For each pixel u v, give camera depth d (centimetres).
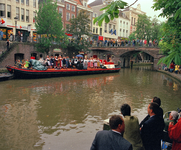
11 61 2355
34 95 1114
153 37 4472
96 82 1703
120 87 1470
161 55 3303
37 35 2922
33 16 3170
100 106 927
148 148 310
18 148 516
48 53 2956
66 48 3331
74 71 2091
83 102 992
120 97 1130
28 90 1248
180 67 2366
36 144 539
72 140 565
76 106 916
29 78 1767
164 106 938
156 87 1507
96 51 4259
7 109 847
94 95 1162
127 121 314
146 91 1331
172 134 293
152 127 306
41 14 2638
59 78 1883
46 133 613
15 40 2556
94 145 238
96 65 2436
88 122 713
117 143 224
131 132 308
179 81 1831
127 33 6075
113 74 2470
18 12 2894
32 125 677
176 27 484
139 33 4775
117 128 233
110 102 1007
